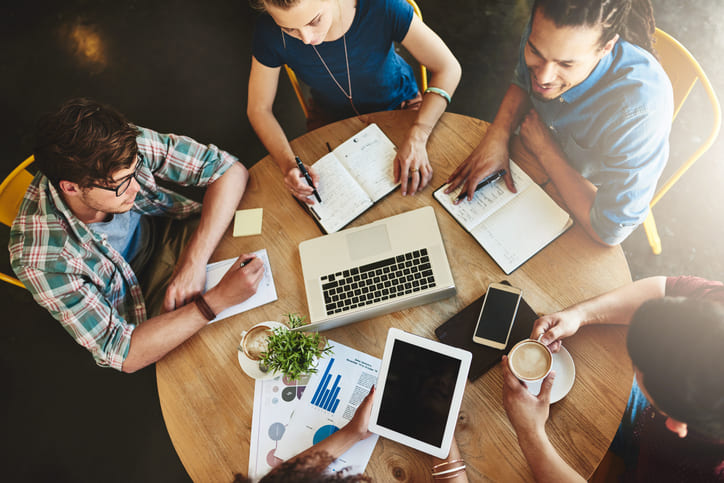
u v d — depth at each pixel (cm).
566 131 132
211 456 126
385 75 177
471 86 251
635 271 210
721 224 210
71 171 125
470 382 125
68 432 212
